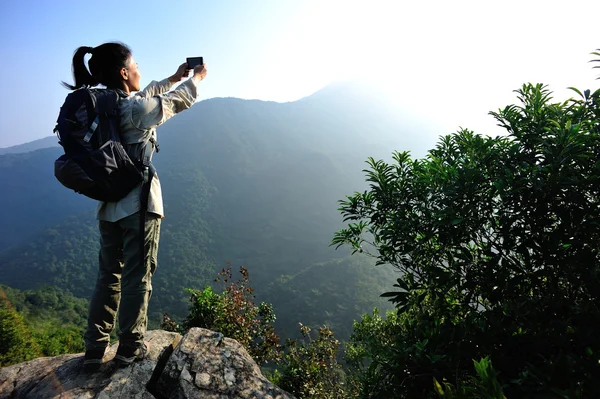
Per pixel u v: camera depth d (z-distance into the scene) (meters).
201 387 1.73
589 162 1.82
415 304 2.50
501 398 1.01
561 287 2.04
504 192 1.88
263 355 7.48
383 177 2.76
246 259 173.25
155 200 1.71
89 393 1.57
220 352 1.99
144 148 1.67
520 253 2.07
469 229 2.14
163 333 2.19
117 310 1.82
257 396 1.75
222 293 7.49
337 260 136.00
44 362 1.83
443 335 1.93
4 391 1.60
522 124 2.32
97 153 1.46
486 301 2.22
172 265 158.50
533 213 1.90
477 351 1.78
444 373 1.78
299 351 8.62
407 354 1.92
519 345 1.74
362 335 6.16
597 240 1.79
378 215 2.74
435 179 2.34
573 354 1.49
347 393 6.71
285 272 159.00
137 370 1.75
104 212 1.67
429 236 2.23
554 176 1.75
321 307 108.56
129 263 1.69
